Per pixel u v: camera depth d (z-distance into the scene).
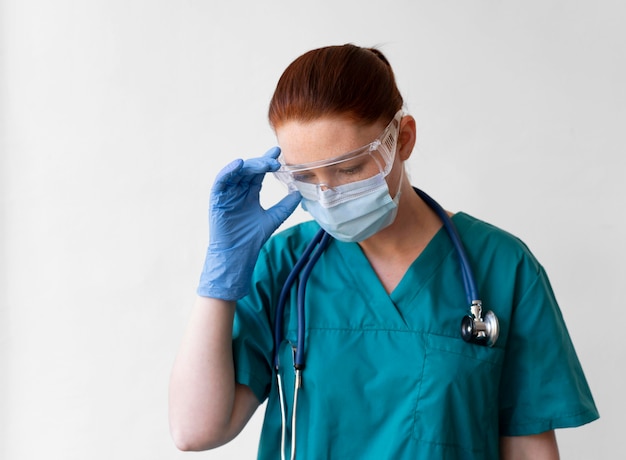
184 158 2.29
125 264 2.30
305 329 1.45
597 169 2.22
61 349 2.31
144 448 2.33
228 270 1.38
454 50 2.23
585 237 2.23
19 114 2.28
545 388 1.45
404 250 1.49
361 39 2.25
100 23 2.27
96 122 2.28
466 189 2.25
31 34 2.27
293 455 1.41
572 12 2.21
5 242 2.30
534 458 1.46
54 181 2.29
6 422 2.32
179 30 2.27
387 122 1.32
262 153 2.28
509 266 1.48
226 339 1.40
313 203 1.36
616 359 2.23
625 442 2.24
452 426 1.38
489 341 1.39
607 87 2.21
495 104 2.23
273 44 2.27
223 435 1.42
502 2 2.22
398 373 1.40
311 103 1.27
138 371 2.32
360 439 1.40
